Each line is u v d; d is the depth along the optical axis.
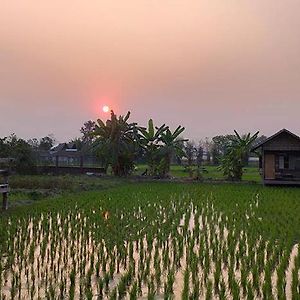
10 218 16.17
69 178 34.44
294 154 34.78
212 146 72.94
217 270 8.86
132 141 40.78
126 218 16.77
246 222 15.69
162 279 8.98
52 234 13.25
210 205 20.67
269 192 27.44
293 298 7.61
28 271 9.38
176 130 41.47
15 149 38.44
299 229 14.38
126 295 8.00
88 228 14.33
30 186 29.19
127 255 10.81
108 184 32.81
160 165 40.22
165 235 13.17
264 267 9.41
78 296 7.92
